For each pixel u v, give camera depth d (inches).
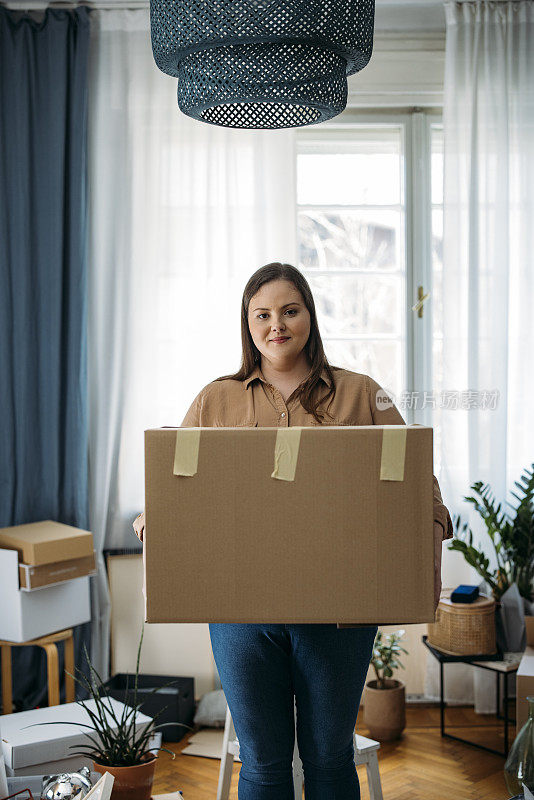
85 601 118.7
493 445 129.0
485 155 129.3
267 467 55.4
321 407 66.3
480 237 129.5
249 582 55.5
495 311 129.0
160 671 131.6
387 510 55.2
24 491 129.0
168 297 131.9
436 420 135.5
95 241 131.0
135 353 131.6
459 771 108.9
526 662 108.1
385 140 139.2
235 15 58.9
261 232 131.4
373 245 139.9
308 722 64.4
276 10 58.5
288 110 73.3
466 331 131.0
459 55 130.2
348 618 55.4
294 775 73.6
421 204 137.9
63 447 130.7
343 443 55.2
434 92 134.2
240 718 65.0
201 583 55.7
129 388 131.5
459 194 129.3
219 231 131.6
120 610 131.8
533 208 131.4
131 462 132.0
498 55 129.6
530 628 115.4
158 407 132.3
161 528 55.6
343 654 62.9
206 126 130.7
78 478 129.4
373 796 90.6
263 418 67.0
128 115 130.6
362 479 55.2
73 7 130.6
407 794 102.3
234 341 132.0
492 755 113.7
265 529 55.4
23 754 85.3
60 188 128.1
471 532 124.2
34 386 130.3
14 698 128.4
